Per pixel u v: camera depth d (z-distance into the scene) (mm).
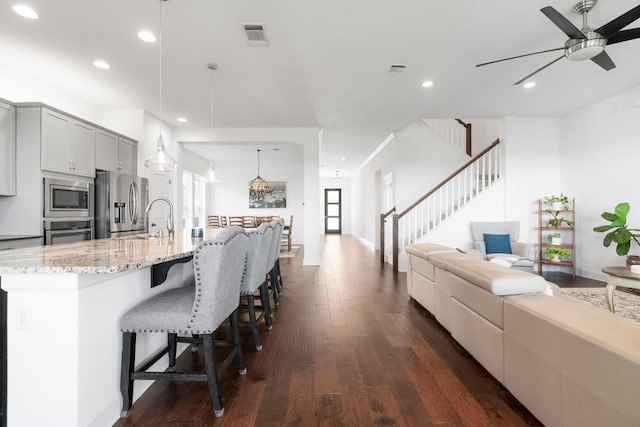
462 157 6590
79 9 2596
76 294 1396
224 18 2723
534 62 3537
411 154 6605
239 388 1944
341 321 3143
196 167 9125
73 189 3855
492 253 4934
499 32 2939
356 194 12906
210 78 3920
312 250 6301
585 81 4098
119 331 1711
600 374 1133
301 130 6207
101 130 4336
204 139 6203
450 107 5055
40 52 3291
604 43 2529
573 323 1320
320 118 5602
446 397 1829
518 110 5242
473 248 5531
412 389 1917
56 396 1391
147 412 1707
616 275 3023
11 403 1402
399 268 5848
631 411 1016
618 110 4578
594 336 1185
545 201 5562
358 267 6188
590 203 5043
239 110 5145
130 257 1628
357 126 6133
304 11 2629
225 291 1788
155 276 1990
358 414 1680
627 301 3734
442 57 3408
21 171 3428
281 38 3031
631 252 4426
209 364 1673
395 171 6633
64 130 3730
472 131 7812
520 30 2906
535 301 1664
